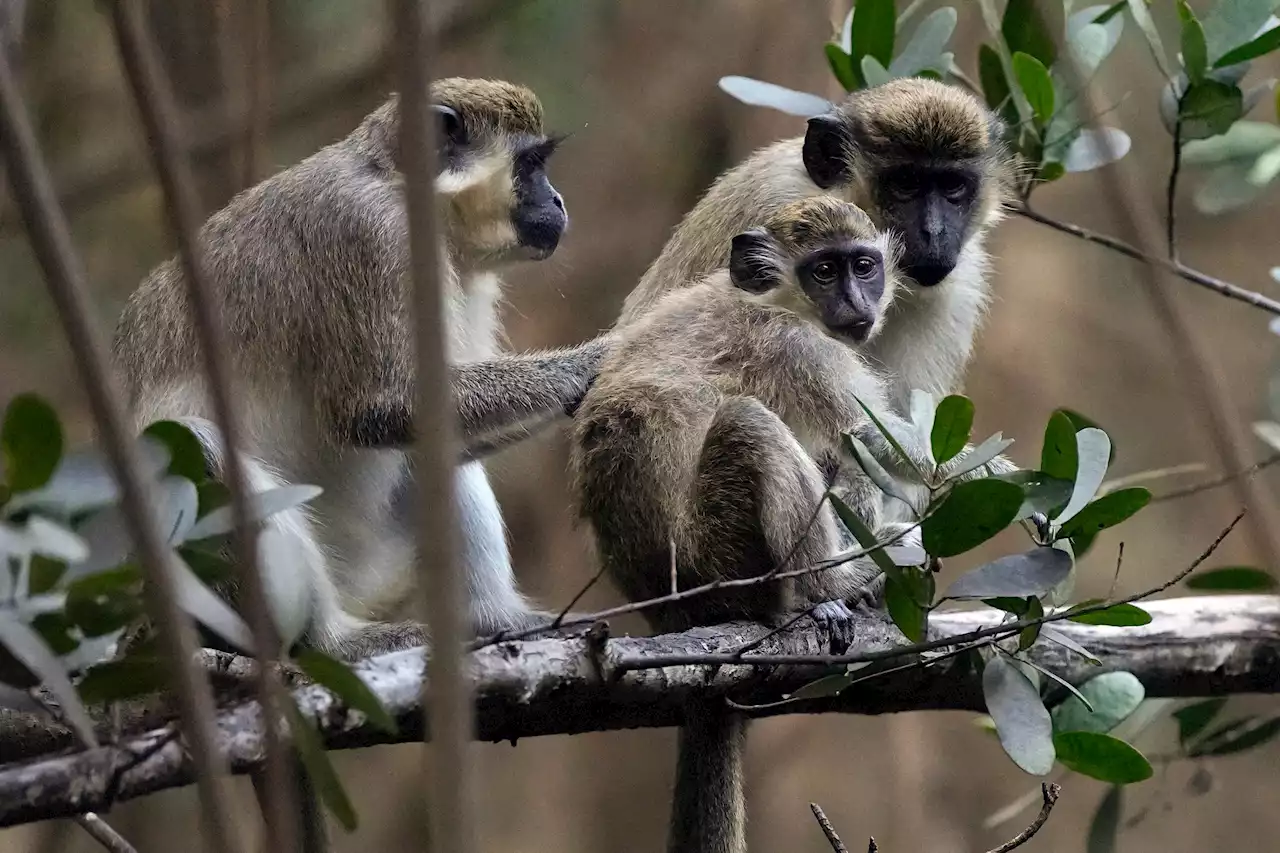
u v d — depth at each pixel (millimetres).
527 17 19062
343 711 7191
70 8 17000
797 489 9461
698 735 9648
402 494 12008
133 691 5844
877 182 12016
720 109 20141
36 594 5652
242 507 3971
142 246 17578
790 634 9039
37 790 6031
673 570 7535
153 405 10961
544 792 21625
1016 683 7965
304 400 11266
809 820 20750
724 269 11586
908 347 12398
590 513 10484
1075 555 8125
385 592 11867
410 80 3881
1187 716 10172
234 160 12195
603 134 20078
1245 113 10141
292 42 17328
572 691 8102
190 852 16906
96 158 16375
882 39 12242
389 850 20000
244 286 11211
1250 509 5570
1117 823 9734
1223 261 21156
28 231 3693
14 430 5746
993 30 11070
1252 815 19875
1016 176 11586
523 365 11672
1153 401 21625
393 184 11609
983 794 21328
